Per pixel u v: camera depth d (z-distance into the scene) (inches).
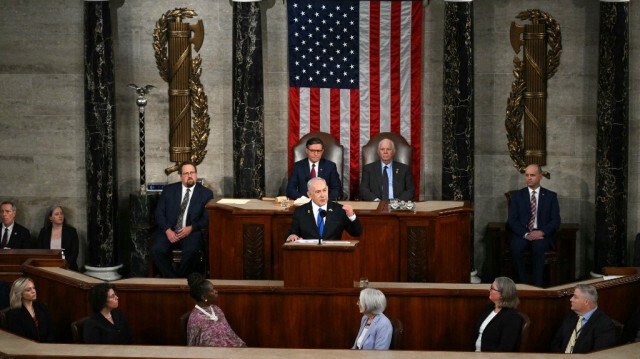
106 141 863.1
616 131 850.1
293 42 896.3
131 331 541.3
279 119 915.4
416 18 891.4
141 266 855.7
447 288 565.3
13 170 908.6
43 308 574.6
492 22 889.5
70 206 909.2
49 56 895.1
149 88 855.1
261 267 696.4
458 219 705.0
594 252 875.4
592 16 879.1
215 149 913.5
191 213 800.9
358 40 896.3
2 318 544.4
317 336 568.4
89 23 853.2
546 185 901.2
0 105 901.2
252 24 858.8
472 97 853.2
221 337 512.4
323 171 831.7
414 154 904.9
